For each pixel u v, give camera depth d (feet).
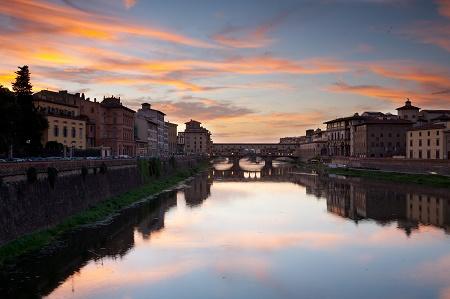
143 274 148.05
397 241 195.72
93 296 128.36
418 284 140.67
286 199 345.10
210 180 537.24
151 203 307.99
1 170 162.50
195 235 205.36
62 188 215.51
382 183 459.73
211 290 134.92
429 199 328.90
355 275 149.07
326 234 210.59
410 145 554.87
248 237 202.69
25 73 275.80
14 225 168.14
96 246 180.34
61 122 333.21
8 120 255.70
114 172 303.89
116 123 453.99
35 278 140.15
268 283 141.38
